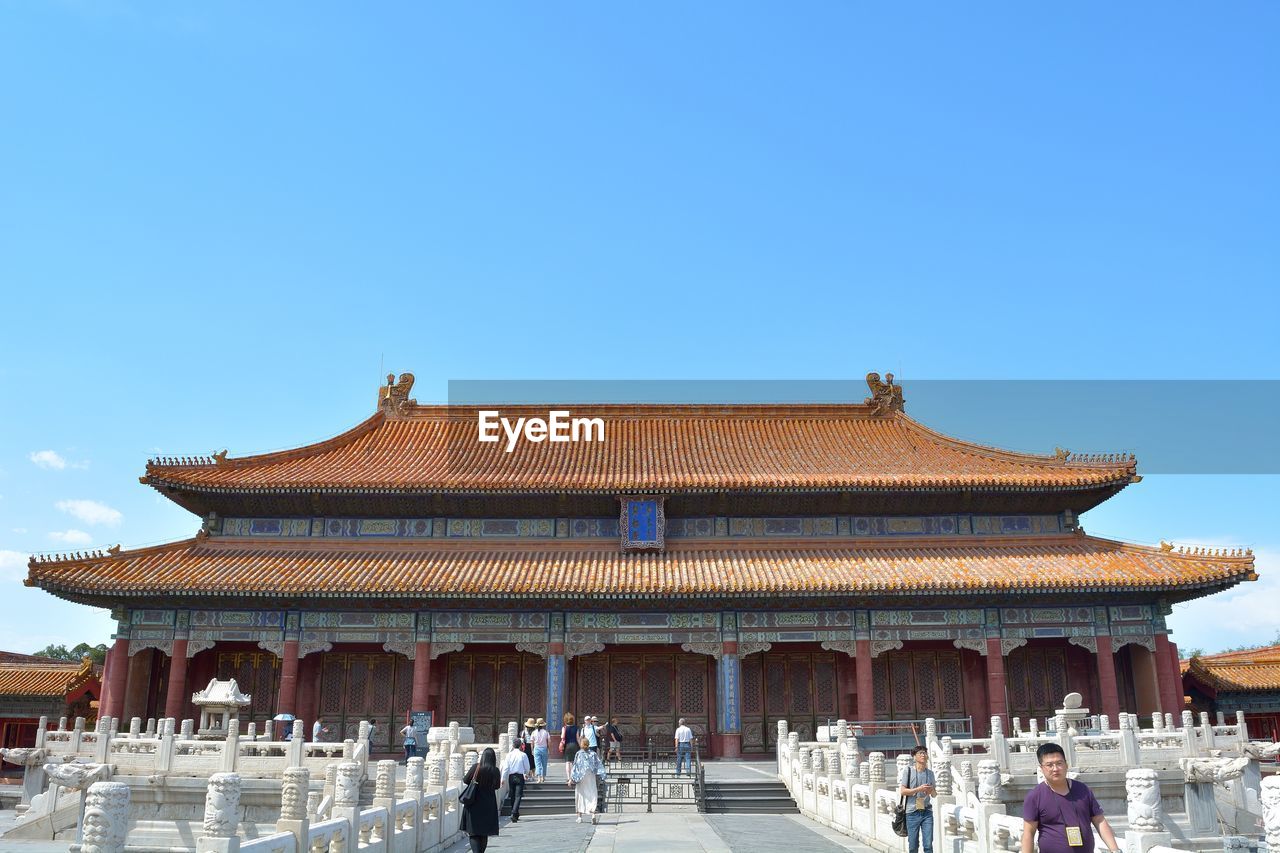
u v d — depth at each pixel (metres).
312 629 49.78
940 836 20.97
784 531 54.31
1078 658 52.66
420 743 47.19
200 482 51.56
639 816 32.97
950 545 53.75
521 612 50.25
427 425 62.97
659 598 48.41
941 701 52.38
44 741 37.97
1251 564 47.66
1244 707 54.19
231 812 15.16
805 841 26.27
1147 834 13.47
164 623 49.69
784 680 52.69
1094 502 54.44
